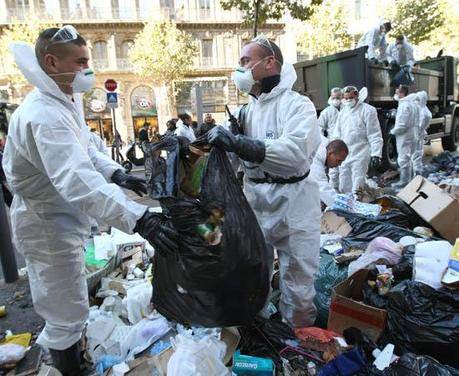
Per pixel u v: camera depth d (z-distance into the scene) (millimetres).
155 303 1908
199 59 29969
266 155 1880
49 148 1646
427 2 18297
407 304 2102
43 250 2016
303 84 8602
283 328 2189
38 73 1747
